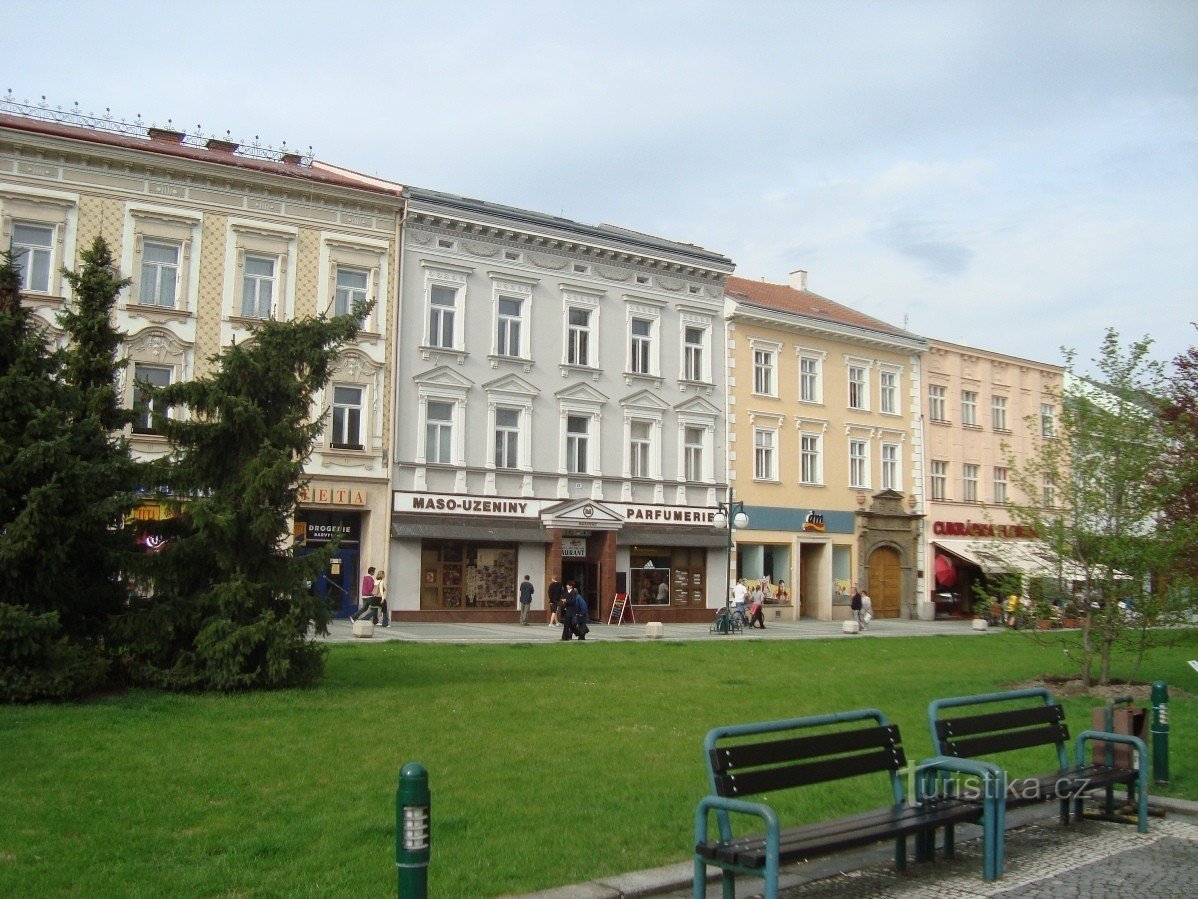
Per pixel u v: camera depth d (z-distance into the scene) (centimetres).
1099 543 1822
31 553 1377
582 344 4100
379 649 2362
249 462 1595
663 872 739
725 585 4359
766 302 4812
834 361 4897
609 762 1099
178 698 1434
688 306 4384
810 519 4688
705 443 4394
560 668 2059
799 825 827
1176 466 1878
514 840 802
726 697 1630
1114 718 1051
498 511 3769
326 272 3500
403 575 3569
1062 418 1906
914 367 5219
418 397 3653
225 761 1043
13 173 3047
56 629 1369
